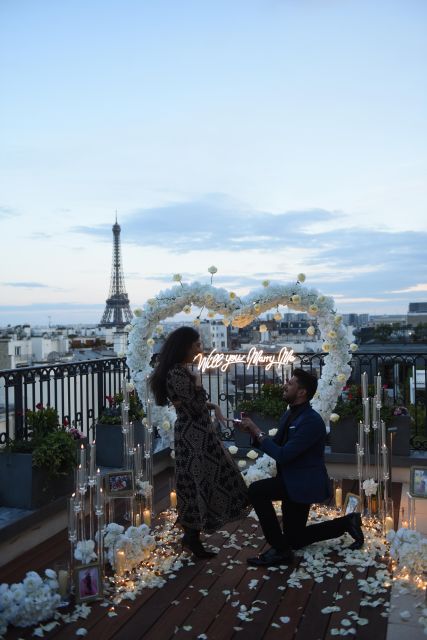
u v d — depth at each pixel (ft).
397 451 20.29
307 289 19.94
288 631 10.16
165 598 11.53
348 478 20.70
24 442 15.10
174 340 13.26
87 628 10.43
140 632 10.24
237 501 13.28
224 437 23.36
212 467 12.96
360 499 15.83
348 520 13.52
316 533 13.46
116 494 14.48
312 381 13.69
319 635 10.00
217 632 10.18
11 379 16.90
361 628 10.23
